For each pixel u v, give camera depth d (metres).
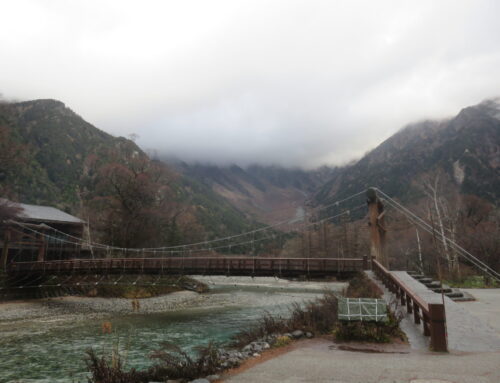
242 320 23.25
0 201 40.25
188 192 155.12
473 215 40.53
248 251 95.12
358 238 62.81
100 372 6.71
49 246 45.53
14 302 32.19
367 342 9.05
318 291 44.16
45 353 14.52
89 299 34.75
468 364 6.57
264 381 6.00
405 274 17.78
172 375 6.72
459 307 11.82
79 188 99.38
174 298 37.72
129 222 47.75
